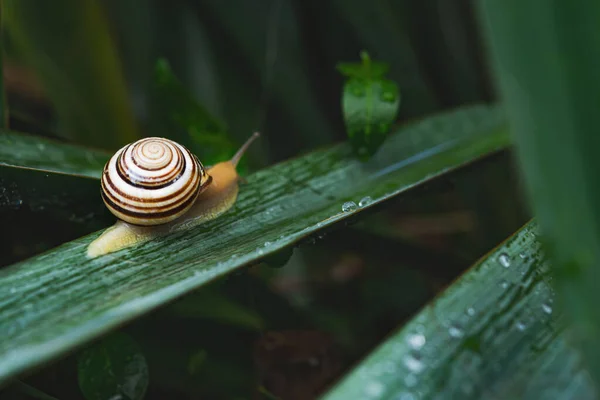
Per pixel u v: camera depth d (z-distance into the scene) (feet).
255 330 0.71
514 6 0.41
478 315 0.48
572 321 0.43
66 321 0.48
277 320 0.74
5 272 0.52
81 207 0.63
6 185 0.59
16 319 0.49
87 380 0.60
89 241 0.55
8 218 0.64
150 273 0.54
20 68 0.96
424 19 0.77
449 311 0.48
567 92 0.41
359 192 0.60
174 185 0.61
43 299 0.50
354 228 0.69
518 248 0.50
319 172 0.62
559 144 0.42
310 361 0.72
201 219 0.62
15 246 0.66
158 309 0.49
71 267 0.53
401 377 0.45
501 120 0.67
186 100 0.69
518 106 0.41
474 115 0.68
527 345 0.46
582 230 0.42
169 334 0.68
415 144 0.65
